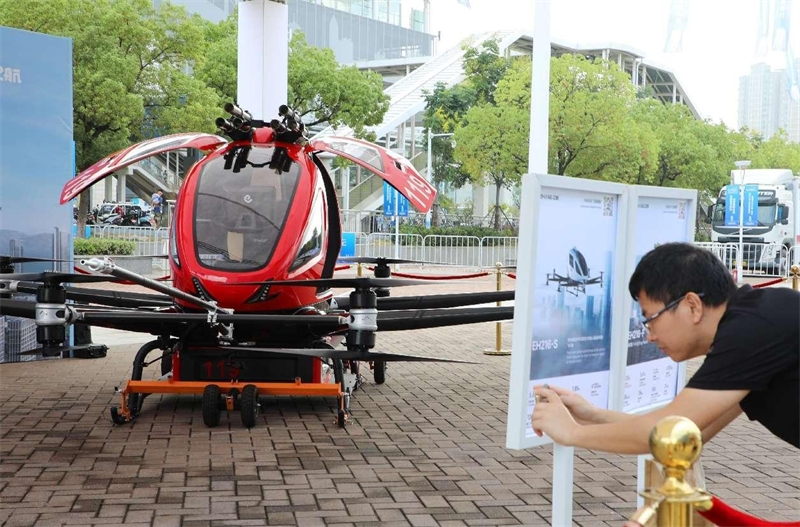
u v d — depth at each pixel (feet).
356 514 17.70
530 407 12.11
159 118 106.42
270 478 20.24
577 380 13.10
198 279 25.39
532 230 11.72
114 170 27.48
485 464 21.84
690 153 158.30
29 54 35.96
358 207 185.47
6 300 24.06
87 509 17.70
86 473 20.39
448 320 27.66
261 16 48.06
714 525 8.48
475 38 179.32
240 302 25.39
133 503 18.13
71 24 97.60
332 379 29.12
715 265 9.44
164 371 29.14
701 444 6.97
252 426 25.63
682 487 6.95
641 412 14.71
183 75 107.96
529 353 11.81
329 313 27.37
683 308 9.38
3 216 35.58
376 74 129.18
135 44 102.68
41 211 36.55
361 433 25.12
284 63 48.88
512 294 30.78
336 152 29.17
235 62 120.98
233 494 18.92
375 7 228.43
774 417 9.20
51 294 22.88
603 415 10.61
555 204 12.41
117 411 25.38
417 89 186.19
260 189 27.02
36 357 37.76
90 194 162.91
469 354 42.86
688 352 9.65
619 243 13.64
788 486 20.34
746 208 126.72
